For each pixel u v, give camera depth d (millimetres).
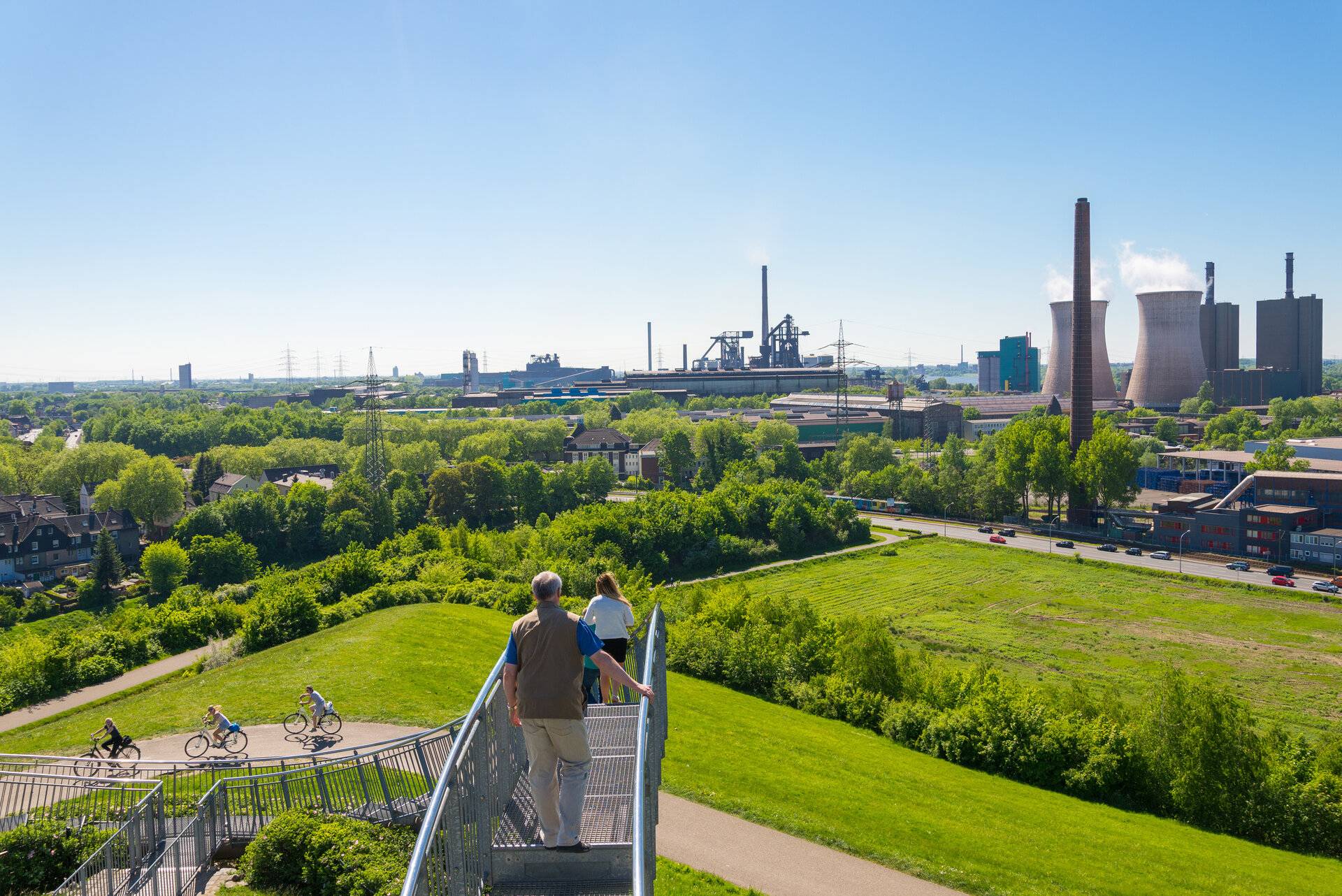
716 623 57562
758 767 35312
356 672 40312
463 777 7508
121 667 48625
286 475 163250
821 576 103438
